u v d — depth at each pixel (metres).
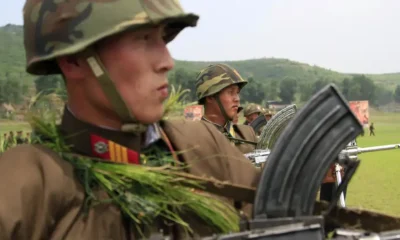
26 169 1.36
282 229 1.32
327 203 1.65
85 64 1.42
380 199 9.66
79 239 1.36
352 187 11.38
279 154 1.53
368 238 1.32
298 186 1.54
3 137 1.56
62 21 1.37
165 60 1.44
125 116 1.42
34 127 1.50
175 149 1.65
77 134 1.48
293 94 86.12
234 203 1.70
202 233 1.54
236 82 4.66
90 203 1.42
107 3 1.35
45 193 1.35
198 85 4.75
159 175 1.47
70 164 1.44
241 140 4.57
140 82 1.41
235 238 1.28
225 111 4.65
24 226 1.31
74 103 1.50
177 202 1.48
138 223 1.46
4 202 1.30
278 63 154.38
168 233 1.50
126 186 1.45
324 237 1.38
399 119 79.31
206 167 1.68
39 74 1.56
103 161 1.47
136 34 1.39
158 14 1.37
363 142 25.00
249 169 1.79
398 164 16.33
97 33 1.34
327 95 1.57
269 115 8.72
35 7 1.43
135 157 1.50
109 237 1.41
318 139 1.56
